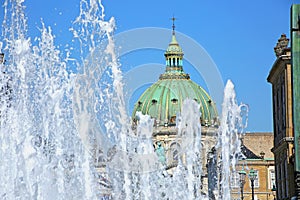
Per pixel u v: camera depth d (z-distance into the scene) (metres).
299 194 25.12
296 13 25.03
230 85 57.31
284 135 81.25
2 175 34.72
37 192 35.44
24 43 37.62
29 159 35.44
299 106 24.66
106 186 51.94
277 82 87.94
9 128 35.91
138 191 58.12
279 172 88.75
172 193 70.06
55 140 37.72
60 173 37.41
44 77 37.84
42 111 37.41
